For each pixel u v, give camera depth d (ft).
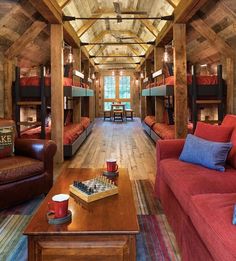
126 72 50.44
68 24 18.85
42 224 5.25
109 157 17.76
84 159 17.24
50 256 5.00
